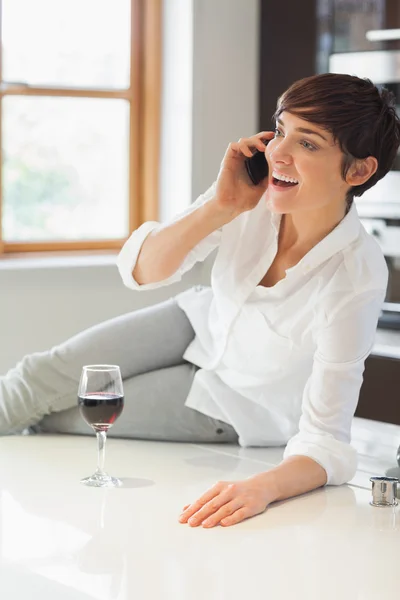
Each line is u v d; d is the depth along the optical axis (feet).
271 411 8.70
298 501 7.05
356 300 7.32
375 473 8.09
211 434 8.93
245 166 7.59
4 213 16.19
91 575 5.44
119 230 17.43
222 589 5.28
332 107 6.92
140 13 16.99
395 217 14.42
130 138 17.22
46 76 16.30
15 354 14.98
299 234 7.68
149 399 8.93
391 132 7.29
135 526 6.32
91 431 8.98
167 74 16.88
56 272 15.21
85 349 8.96
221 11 16.48
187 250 7.93
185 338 9.29
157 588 5.27
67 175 16.76
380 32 14.58
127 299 16.05
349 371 7.38
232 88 16.76
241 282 7.98
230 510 6.51
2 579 5.45
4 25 15.80
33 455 8.18
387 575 5.57
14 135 16.11
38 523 6.32
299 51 15.84
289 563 5.73
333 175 7.13
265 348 8.13
